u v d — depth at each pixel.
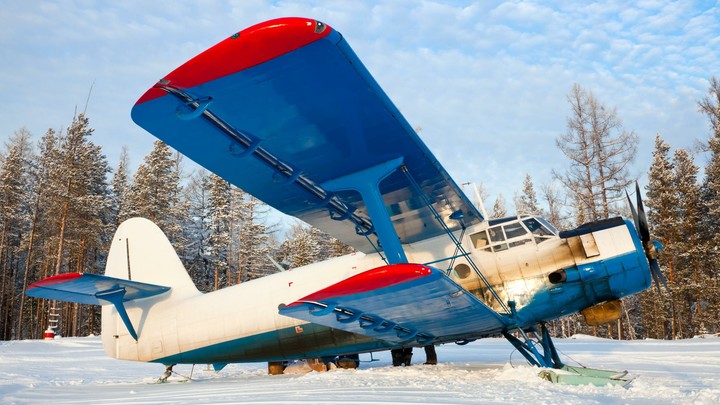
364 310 6.76
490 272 8.08
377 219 6.55
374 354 15.91
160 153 39.56
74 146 35.88
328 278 9.48
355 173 6.64
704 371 8.68
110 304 10.86
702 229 32.72
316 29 4.12
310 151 6.09
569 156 25.62
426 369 9.29
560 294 7.73
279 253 48.88
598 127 25.44
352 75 4.76
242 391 6.91
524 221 8.21
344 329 7.58
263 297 9.90
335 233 8.59
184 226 44.06
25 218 40.22
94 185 43.38
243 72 4.50
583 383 6.62
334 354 9.60
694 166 33.25
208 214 44.31
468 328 7.96
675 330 30.83
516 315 7.80
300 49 4.29
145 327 10.60
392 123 5.71
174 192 42.84
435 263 8.45
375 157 6.39
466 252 8.30
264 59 4.36
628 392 5.95
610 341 17.83
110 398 6.88
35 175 45.56
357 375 8.24
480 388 6.16
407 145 6.22
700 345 14.17
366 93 5.08
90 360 16.53
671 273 30.16
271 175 6.52
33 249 39.69
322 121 5.49
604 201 24.53
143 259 11.11
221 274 44.09
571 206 26.36
